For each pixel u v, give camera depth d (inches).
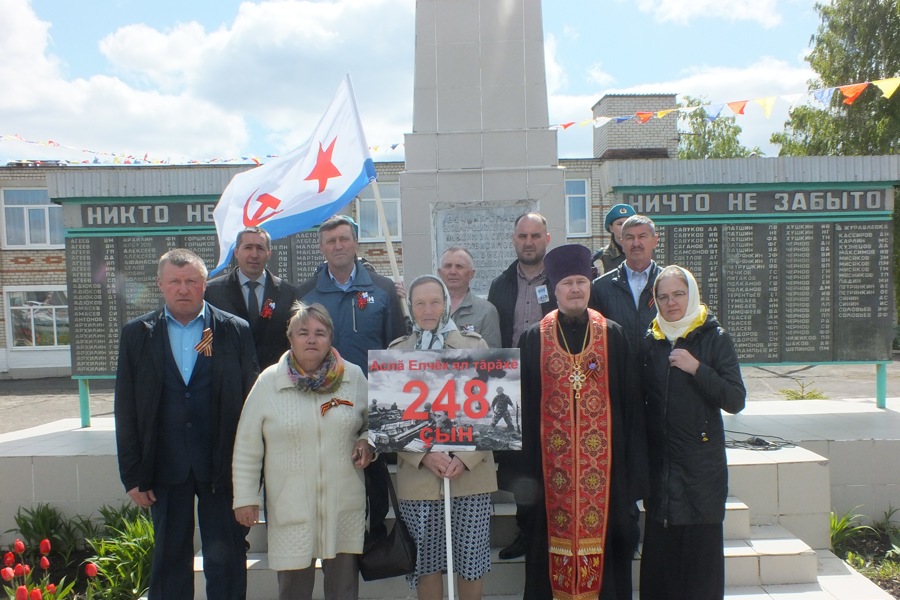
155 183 249.9
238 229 179.2
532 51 213.2
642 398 127.2
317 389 119.4
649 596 126.0
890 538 186.4
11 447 217.0
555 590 124.6
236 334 130.0
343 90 174.7
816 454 184.7
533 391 128.7
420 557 123.6
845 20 658.2
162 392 124.2
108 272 253.0
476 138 213.2
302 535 117.6
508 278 167.8
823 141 668.7
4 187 728.3
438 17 214.2
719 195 242.2
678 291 123.0
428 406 117.6
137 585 164.2
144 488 122.6
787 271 243.3
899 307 668.7
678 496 120.4
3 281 730.8
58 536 195.8
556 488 124.7
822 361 245.1
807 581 154.0
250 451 120.3
